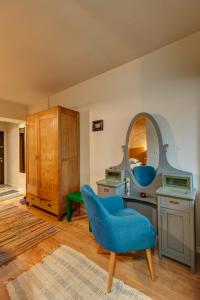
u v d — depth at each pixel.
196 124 1.80
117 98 2.47
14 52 2.06
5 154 5.42
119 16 1.54
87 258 1.71
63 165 2.76
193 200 1.48
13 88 3.22
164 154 1.93
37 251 1.84
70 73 2.64
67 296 1.28
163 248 1.66
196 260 1.67
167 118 1.99
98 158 2.74
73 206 2.90
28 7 1.41
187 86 1.85
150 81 2.13
